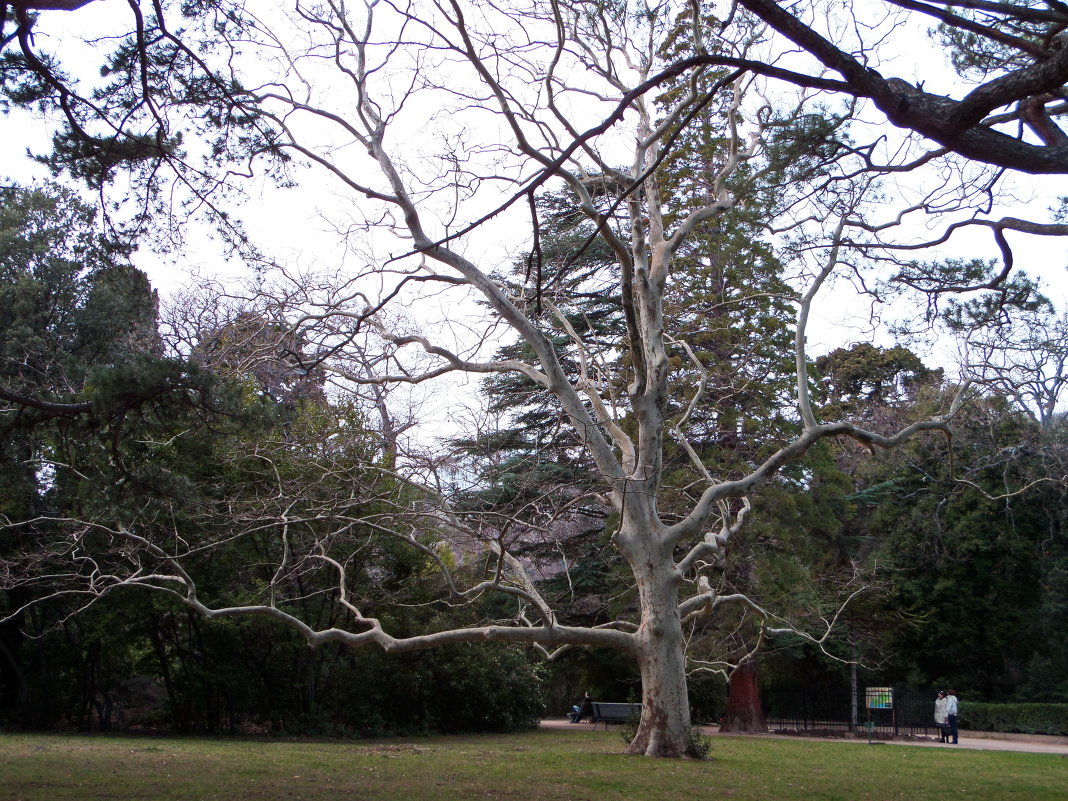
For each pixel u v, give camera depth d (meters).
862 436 17.89
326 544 18.75
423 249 7.74
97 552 21.41
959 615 35.28
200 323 18.88
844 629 31.55
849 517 34.50
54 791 11.95
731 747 22.44
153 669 27.89
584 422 18.36
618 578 28.50
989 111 7.77
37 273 27.23
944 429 18.69
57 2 9.85
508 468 19.78
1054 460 31.88
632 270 17.72
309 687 26.80
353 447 18.55
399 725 27.53
